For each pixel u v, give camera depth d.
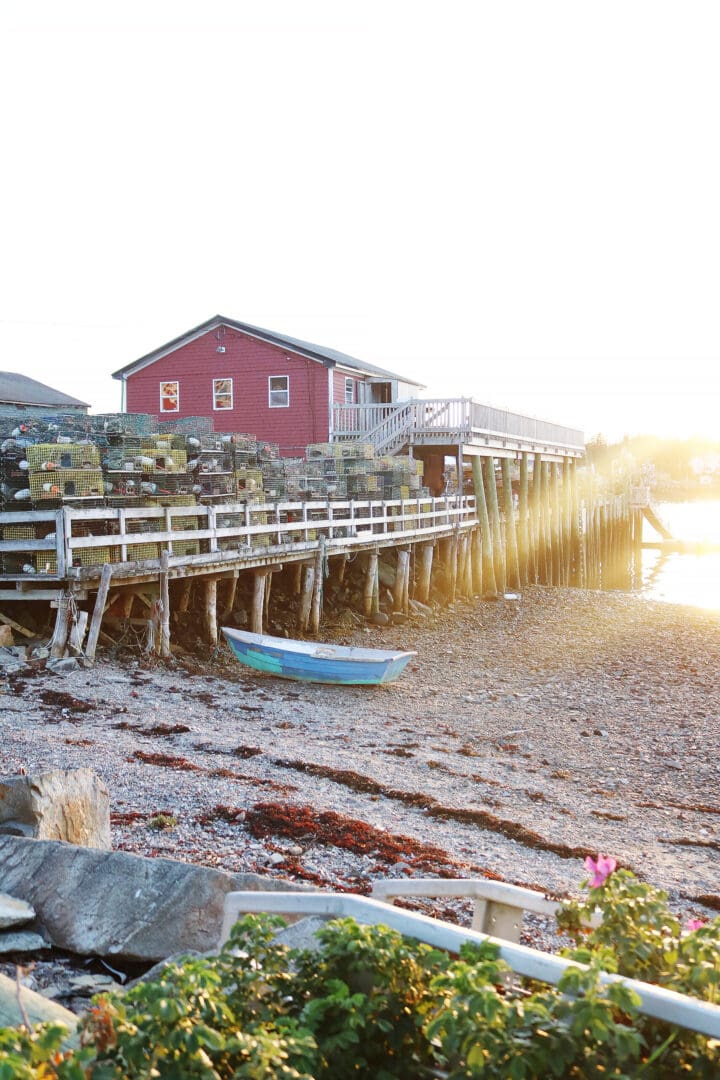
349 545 22.22
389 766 11.50
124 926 4.76
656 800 11.38
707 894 8.02
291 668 16.41
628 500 52.91
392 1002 2.62
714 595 39.34
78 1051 2.20
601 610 28.14
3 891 5.05
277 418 32.41
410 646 21.55
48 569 14.91
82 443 16.11
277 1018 2.62
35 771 9.34
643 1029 2.49
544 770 12.38
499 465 40.25
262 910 3.25
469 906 6.96
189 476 18.78
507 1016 2.35
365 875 7.36
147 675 15.08
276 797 9.31
